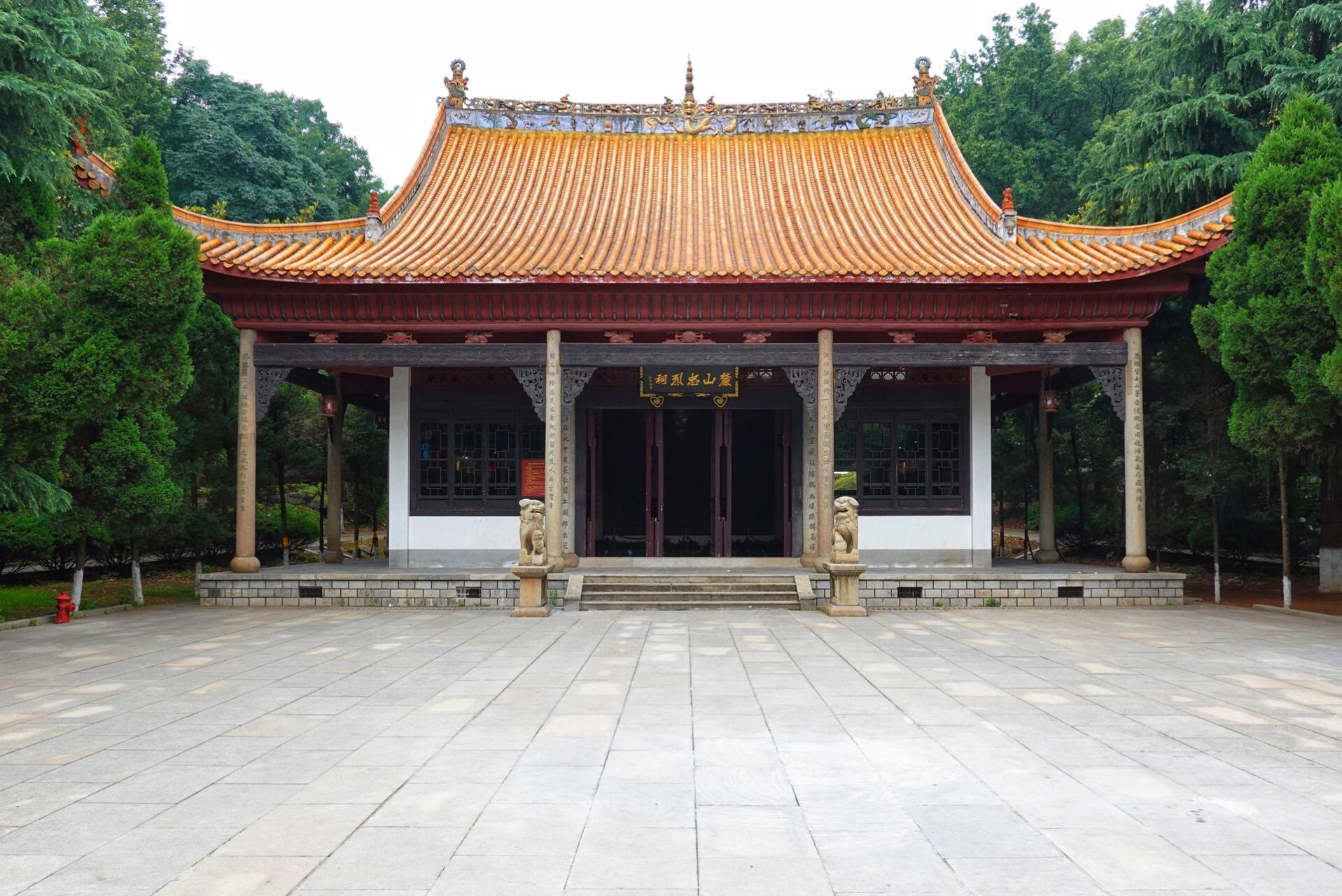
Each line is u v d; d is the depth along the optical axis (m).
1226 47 24.56
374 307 20.62
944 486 23.58
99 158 18.39
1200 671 12.27
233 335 23.25
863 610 18.53
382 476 30.88
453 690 11.12
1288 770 7.67
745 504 25.22
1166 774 7.55
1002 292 20.14
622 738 8.72
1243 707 10.06
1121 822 6.41
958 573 20.53
